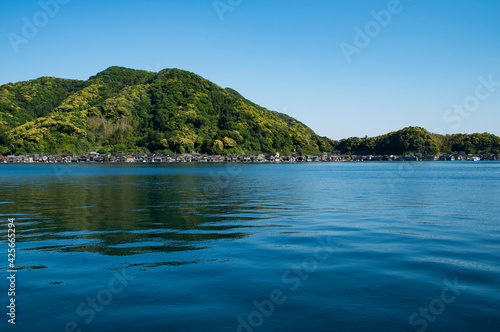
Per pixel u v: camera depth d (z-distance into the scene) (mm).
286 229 24062
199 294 12758
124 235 22203
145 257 17188
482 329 10328
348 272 14898
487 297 12344
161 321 10875
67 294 12812
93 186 64688
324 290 13039
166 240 20797
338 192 52625
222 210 33344
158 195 48156
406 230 23562
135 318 11070
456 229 23906
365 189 58156
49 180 83562
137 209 34188
